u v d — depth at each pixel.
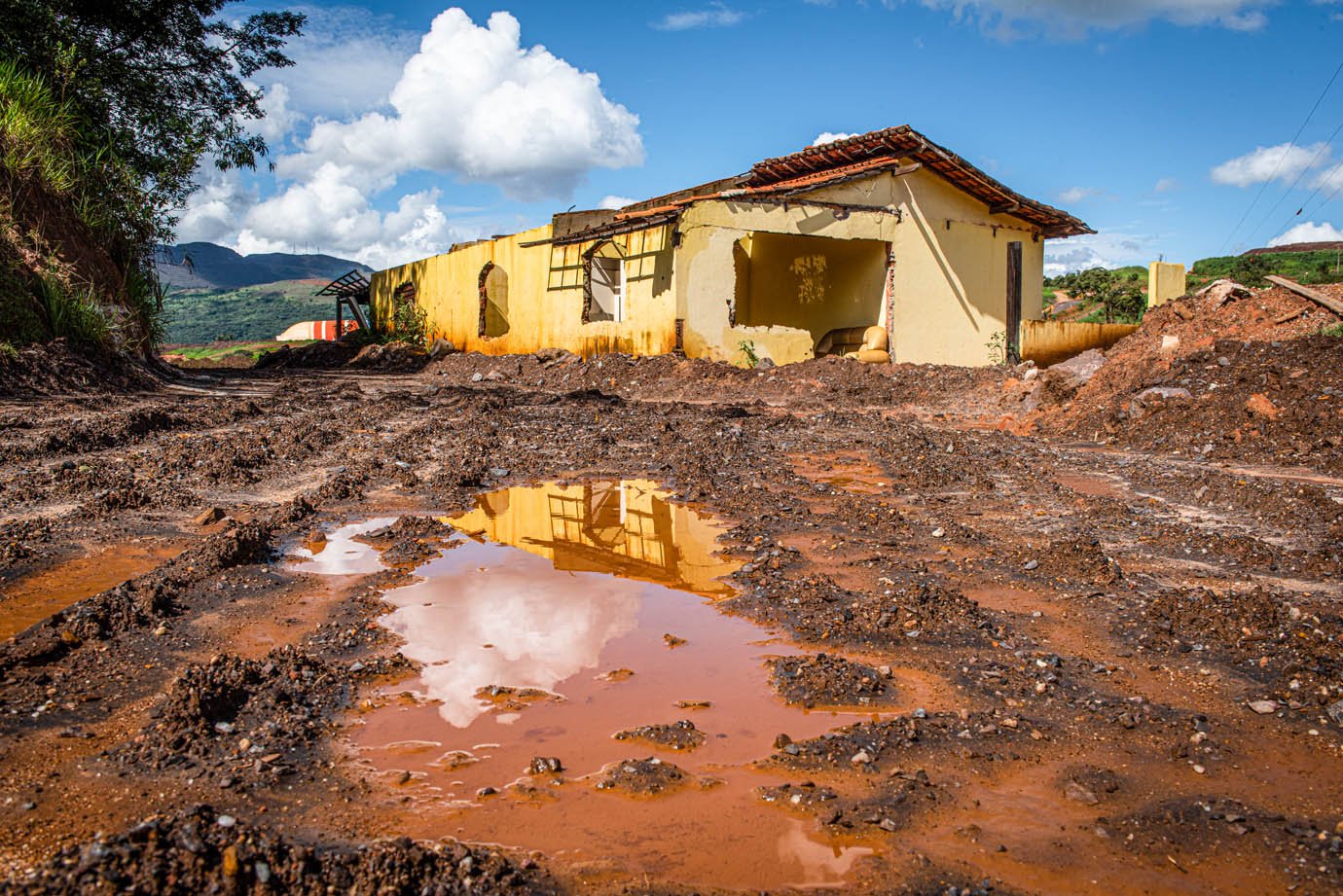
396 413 11.12
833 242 19.86
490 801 2.57
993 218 20.27
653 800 2.59
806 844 2.37
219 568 4.64
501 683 3.44
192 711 2.96
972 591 4.58
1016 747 2.94
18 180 11.36
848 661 3.67
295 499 6.16
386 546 5.38
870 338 18.59
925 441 9.30
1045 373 12.23
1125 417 9.73
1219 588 4.57
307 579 4.67
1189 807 2.55
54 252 11.21
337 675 3.43
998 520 6.10
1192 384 9.69
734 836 2.41
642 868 2.24
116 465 7.02
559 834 2.40
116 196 13.88
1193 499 6.71
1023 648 3.81
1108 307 35.88
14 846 2.20
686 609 4.34
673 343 16.25
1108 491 7.10
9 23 14.02
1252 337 12.34
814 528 5.86
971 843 2.37
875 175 17.97
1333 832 2.42
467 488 7.12
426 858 2.17
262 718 3.03
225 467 7.14
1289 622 3.95
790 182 18.67
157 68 17.48
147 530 5.41
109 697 3.17
